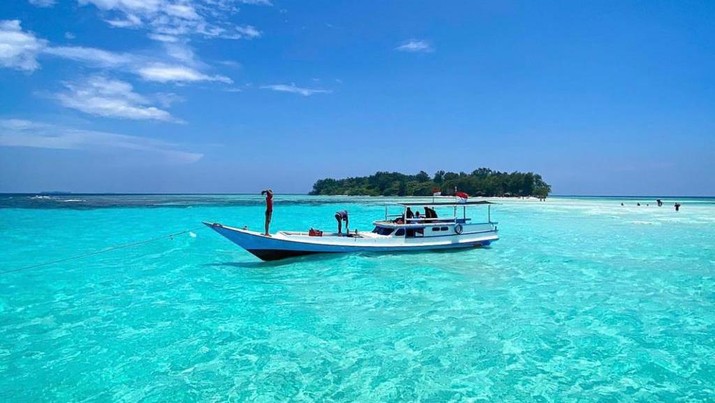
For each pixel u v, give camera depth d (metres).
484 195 180.50
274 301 15.15
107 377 9.52
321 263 21.73
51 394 8.83
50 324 12.88
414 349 10.97
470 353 10.73
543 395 8.75
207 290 16.73
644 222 48.97
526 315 13.64
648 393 8.84
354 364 10.11
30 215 54.50
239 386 9.09
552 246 28.67
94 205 82.00
